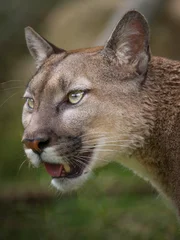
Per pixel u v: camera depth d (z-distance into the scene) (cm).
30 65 2459
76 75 1077
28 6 2591
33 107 1114
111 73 1090
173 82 1109
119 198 1725
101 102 1072
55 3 2655
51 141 1052
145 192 1752
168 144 1080
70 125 1059
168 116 1088
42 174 1814
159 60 1136
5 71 2478
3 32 2520
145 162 1112
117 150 1095
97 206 1638
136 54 1094
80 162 1079
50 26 2617
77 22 2577
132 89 1091
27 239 1514
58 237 1511
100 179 1739
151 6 2027
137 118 1086
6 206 1628
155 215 1584
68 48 2512
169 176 1086
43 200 1689
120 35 1093
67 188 1104
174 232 1492
